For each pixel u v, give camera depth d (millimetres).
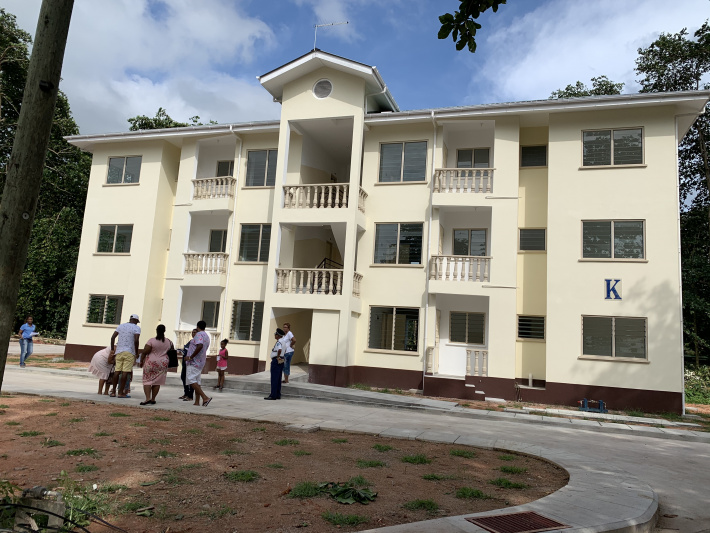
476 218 19109
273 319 18797
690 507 6441
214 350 20047
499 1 6164
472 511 5398
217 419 10250
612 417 14125
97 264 22250
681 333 15586
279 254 19234
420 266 18609
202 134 21312
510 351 16938
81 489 5348
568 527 4859
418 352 18188
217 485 5887
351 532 4633
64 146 33000
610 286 16359
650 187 16469
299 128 20234
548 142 18062
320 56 18688
